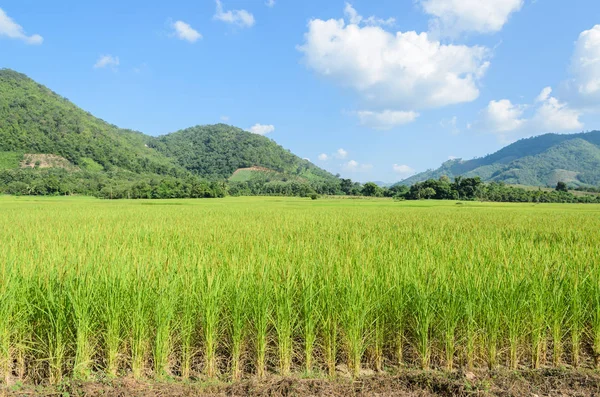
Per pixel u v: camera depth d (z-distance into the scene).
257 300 4.68
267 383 4.26
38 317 4.62
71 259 6.22
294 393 4.08
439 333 4.84
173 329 4.63
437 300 4.84
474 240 10.16
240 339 4.59
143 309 4.55
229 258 6.98
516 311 4.71
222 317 4.93
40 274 5.23
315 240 10.34
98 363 4.65
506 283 5.12
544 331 4.82
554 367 4.80
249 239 10.50
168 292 4.73
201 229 13.91
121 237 11.30
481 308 4.81
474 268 5.87
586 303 5.09
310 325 4.61
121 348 4.68
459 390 4.16
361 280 5.13
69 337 4.57
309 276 5.44
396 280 5.25
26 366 4.64
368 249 7.86
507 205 59.75
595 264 6.05
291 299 4.79
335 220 19.55
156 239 10.74
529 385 4.33
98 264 5.79
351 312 4.58
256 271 5.72
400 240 10.23
